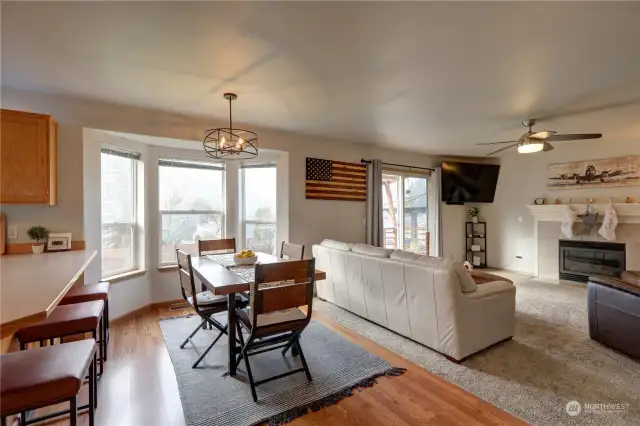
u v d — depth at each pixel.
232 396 2.13
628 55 2.22
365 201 5.31
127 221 3.86
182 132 3.74
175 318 3.62
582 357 2.67
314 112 3.52
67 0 1.60
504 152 6.19
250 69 2.44
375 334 3.15
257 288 2.07
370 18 1.78
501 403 2.06
